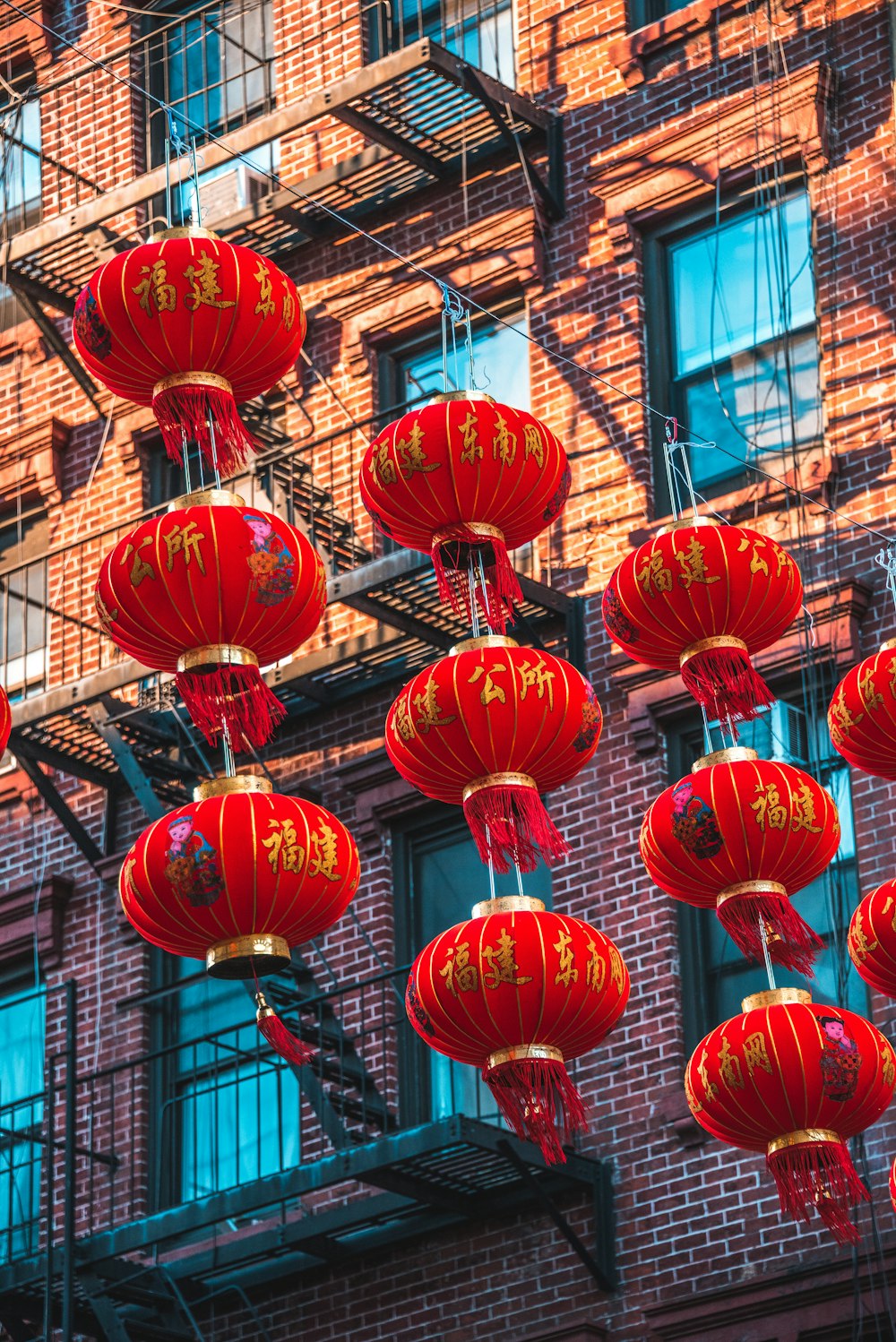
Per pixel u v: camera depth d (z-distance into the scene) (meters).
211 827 12.66
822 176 22.39
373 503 14.09
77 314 13.53
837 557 21.03
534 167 23.88
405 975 22.47
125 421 26.72
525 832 13.47
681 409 22.81
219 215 25.45
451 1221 20.80
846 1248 18.75
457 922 22.50
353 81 23.78
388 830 23.05
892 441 21.12
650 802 21.27
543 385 23.41
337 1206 21.84
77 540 24.45
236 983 23.95
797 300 22.45
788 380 21.81
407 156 24.39
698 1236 19.59
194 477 26.36
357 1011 22.36
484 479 13.75
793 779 14.09
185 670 12.91
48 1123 21.88
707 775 14.16
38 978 25.02
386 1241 21.17
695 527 14.46
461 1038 13.34
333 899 12.88
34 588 27.05
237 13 27.62
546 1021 13.20
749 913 14.13
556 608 22.11
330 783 23.53
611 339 23.19
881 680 15.07
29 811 25.73
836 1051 13.60
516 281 24.08
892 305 21.59
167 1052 21.55
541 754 13.48
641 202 23.48
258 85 27.12
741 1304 19.03
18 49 29.30
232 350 13.47
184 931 12.85
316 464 24.73
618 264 23.45
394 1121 21.73
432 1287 20.92
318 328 25.33
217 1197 20.80
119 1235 21.22
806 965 14.20
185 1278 21.86
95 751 24.66
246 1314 21.91
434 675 13.52
